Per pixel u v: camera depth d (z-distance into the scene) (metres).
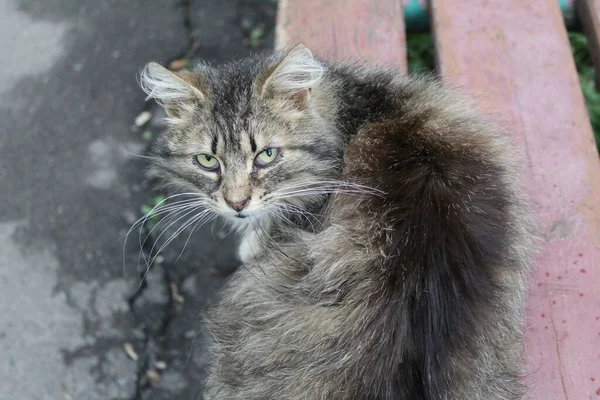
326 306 0.75
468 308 0.74
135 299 0.99
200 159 0.83
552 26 0.92
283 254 0.79
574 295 0.82
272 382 0.76
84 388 0.96
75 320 0.99
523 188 0.83
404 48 0.91
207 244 1.01
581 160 0.87
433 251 0.74
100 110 1.09
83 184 1.05
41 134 1.08
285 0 0.93
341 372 0.74
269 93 0.81
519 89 0.89
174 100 0.82
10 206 1.04
